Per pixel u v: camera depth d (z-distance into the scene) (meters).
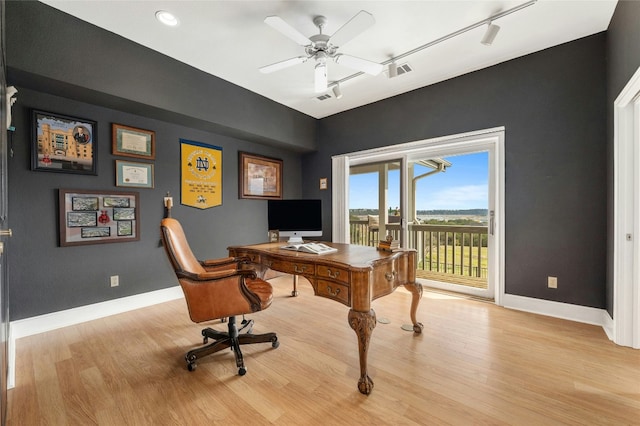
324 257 1.90
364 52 2.68
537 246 2.71
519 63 2.78
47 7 2.06
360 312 1.60
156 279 3.06
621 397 1.49
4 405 1.23
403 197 3.71
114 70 2.39
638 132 1.96
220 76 3.16
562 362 1.83
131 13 2.14
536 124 2.70
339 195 4.27
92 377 1.71
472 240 3.88
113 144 2.73
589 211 2.46
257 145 4.13
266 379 1.70
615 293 2.07
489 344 2.09
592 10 2.13
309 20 2.23
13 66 1.94
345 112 4.22
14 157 2.24
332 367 1.82
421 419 1.36
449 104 3.22
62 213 2.46
